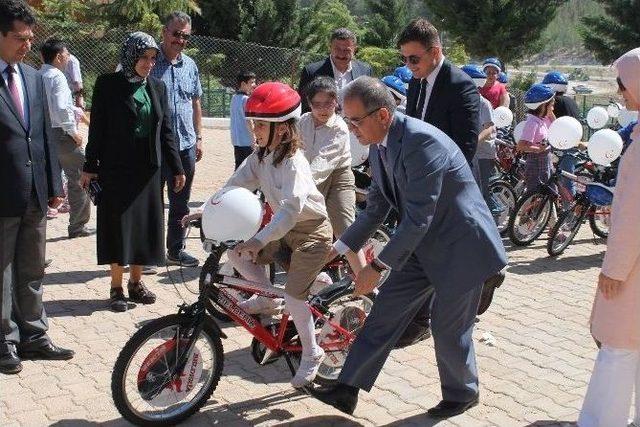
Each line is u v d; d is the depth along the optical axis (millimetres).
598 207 8281
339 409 4254
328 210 5758
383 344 4211
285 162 4203
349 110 3826
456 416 4406
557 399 4672
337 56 6688
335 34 6652
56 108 7574
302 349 4391
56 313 5914
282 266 4594
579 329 5891
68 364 5027
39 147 4871
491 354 5363
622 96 3828
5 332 4883
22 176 4723
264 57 22156
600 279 3814
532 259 7973
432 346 5477
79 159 7832
